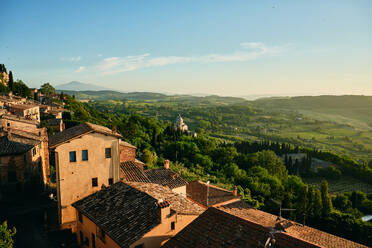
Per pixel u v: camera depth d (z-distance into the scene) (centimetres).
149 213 2278
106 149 3369
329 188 11619
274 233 1694
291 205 5722
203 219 2050
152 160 7712
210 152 10794
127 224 2208
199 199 4303
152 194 2706
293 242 1614
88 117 11594
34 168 4475
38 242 2870
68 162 3119
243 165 10375
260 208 5906
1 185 3941
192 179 7112
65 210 3139
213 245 1769
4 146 4028
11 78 13038
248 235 1759
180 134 13062
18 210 3734
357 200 9025
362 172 12838
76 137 3125
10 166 4000
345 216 5462
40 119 9512
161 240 2111
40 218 3478
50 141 3425
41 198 4234
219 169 9362
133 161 4253
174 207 2502
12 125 5500
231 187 6975
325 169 13125
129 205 2497
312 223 5403
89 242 2605
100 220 2381
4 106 8162
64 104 14212
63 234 3059
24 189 4128
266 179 8306
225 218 1973
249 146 14400
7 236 2080
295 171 12750
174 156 9888
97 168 3306
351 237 4812
